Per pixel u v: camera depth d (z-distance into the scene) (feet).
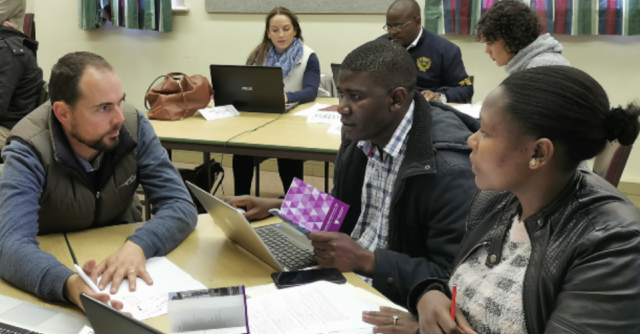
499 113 2.67
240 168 11.34
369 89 4.44
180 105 9.43
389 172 4.89
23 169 4.47
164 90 9.50
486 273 3.10
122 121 4.62
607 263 2.44
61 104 4.43
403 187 4.58
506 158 2.70
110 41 14.99
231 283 3.96
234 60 14.24
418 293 3.41
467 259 3.29
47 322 3.36
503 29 7.82
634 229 2.46
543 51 7.79
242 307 3.13
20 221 4.20
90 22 14.43
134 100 15.33
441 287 3.34
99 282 3.80
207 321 3.12
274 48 11.73
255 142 7.77
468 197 4.40
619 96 11.70
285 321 3.34
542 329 2.77
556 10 11.40
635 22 11.02
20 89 9.70
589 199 2.67
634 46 11.35
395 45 4.58
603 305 2.39
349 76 4.50
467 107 9.76
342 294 3.68
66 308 3.59
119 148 4.94
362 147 5.05
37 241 4.27
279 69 9.44
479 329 3.02
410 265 4.26
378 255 4.24
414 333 3.25
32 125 4.68
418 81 11.43
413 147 4.57
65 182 4.76
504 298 2.92
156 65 14.84
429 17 12.34
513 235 3.02
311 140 7.90
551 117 2.54
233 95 10.02
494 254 3.06
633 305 2.34
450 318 2.97
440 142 4.59
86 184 4.88
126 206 5.46
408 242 4.83
